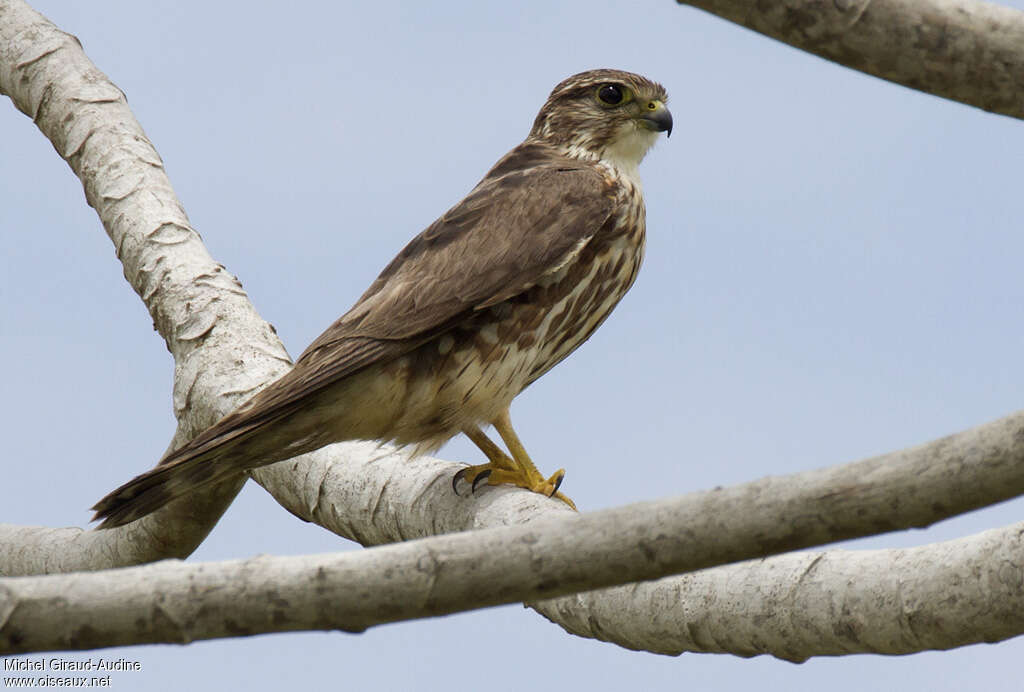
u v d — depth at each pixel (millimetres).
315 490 11008
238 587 5789
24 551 12266
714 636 7727
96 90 13273
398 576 5844
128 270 12297
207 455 10242
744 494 5758
